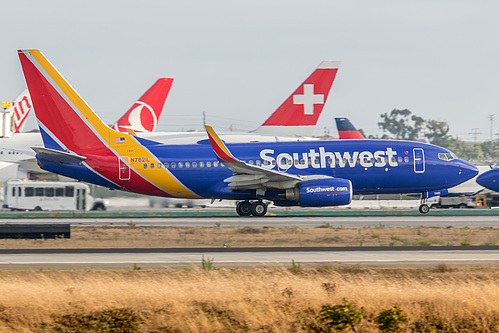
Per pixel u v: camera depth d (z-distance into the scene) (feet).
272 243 449.06
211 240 467.11
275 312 241.14
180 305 247.09
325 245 437.17
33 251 409.28
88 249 418.31
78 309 249.34
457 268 332.80
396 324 232.32
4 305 249.34
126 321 236.02
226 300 255.50
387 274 316.19
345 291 264.52
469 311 247.29
